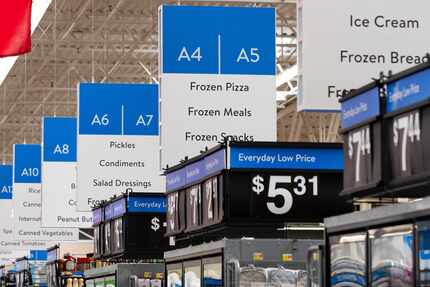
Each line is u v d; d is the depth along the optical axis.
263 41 13.55
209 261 10.60
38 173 29.88
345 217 7.18
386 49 9.68
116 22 31.61
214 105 13.43
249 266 9.97
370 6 9.70
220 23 13.52
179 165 12.49
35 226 29.55
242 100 13.45
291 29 30.53
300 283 9.93
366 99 7.04
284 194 10.83
